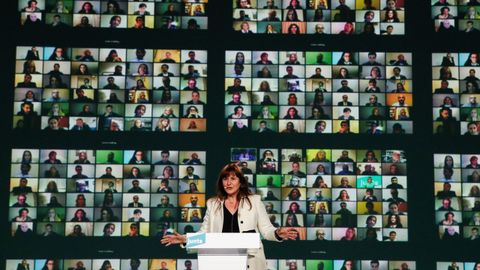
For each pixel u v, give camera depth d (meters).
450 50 16.45
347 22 16.56
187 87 16.30
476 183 16.08
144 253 15.76
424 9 16.56
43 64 16.22
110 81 16.27
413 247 15.88
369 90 16.41
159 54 16.38
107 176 15.97
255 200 7.45
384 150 16.23
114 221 15.83
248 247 6.12
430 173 16.14
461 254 15.84
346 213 15.98
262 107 16.30
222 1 16.48
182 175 16.03
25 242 15.62
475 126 16.27
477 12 16.56
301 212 15.98
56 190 15.85
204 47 16.42
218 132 16.19
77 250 15.70
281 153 16.17
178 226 15.88
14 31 16.25
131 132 16.12
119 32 16.41
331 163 16.17
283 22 16.53
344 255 15.84
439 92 16.38
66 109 16.12
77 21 16.39
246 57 16.42
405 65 16.45
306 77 16.42
